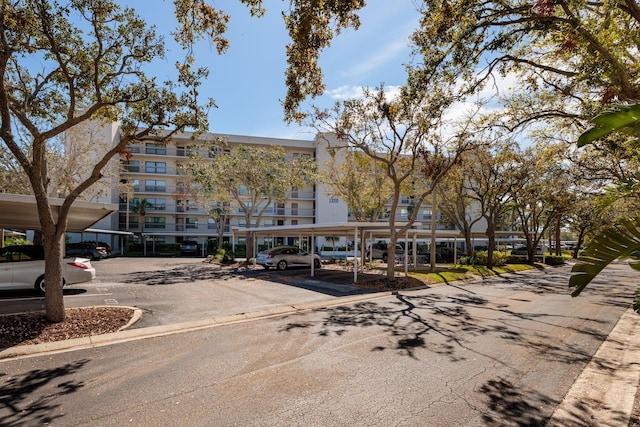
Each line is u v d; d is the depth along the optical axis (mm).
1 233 16500
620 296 11922
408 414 3762
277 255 20062
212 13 6402
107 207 9555
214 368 5059
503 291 12984
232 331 7074
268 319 8195
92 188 22875
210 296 11141
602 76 6336
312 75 6902
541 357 5574
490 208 22297
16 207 9500
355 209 25344
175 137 41719
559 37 6914
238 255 37375
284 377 4734
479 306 9844
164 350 5867
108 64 8227
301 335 6758
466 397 4168
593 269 3377
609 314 8867
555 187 20594
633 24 6316
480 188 21594
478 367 5125
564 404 4004
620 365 5246
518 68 7875
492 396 4195
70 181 19797
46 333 6504
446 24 6527
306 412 3799
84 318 7523
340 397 4152
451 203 24766
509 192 21000
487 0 6258
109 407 3912
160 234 40969
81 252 28922
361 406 3934
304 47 6211
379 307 9664
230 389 4363
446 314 8719
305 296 11273
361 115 13773
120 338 6590
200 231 44312
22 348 5762
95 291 11852
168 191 42906
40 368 5051
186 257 34188
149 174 42250
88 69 8023
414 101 9062
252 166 23328
